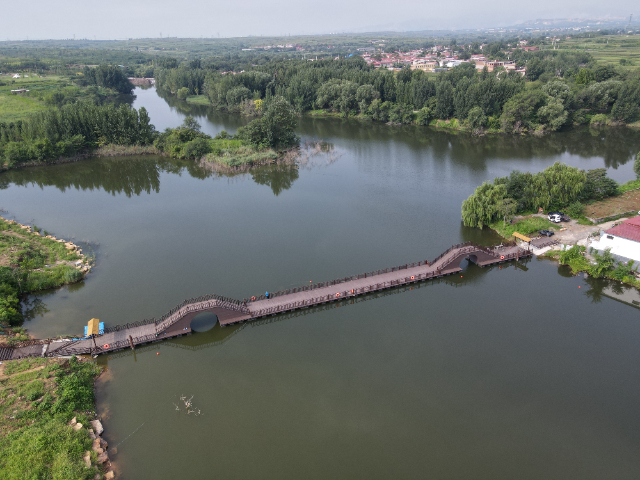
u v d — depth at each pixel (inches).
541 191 3956.7
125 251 3531.0
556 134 7357.3
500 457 1786.4
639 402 2052.2
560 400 2063.2
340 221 4057.6
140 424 1936.5
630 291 2901.1
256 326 2630.4
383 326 2608.3
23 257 3216.0
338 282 2947.8
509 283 3041.3
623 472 1724.9
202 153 6122.1
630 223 3112.7
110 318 2667.3
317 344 2461.9
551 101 7224.4
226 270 3216.0
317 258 3376.0
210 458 1779.0
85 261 3321.9
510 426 1929.1
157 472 1715.1
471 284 3046.3
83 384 2091.5
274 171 5629.9
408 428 1919.3
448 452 1807.3
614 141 6806.1
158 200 4692.4
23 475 1550.2
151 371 2271.2
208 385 2171.5
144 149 6397.6
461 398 2075.5
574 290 2945.4
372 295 2935.5
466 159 6077.8
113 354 2390.5
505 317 2677.2
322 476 1702.8
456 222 4008.4
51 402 1924.2
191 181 5310.0
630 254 2984.7
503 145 6825.8
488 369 2251.5
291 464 1753.2
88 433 1820.9
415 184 5049.2
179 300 2851.9
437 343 2450.8
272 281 3063.5
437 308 2778.1
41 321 2645.2
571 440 1863.9
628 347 2410.2
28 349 2297.0
